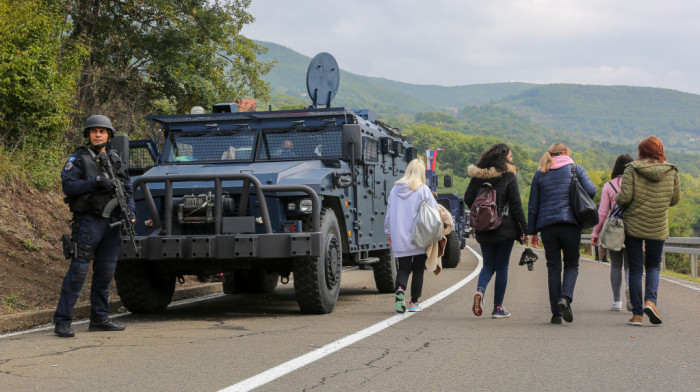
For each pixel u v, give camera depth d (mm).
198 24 24312
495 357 6055
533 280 14578
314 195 8492
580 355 6156
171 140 10281
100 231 7449
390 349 6422
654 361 5898
